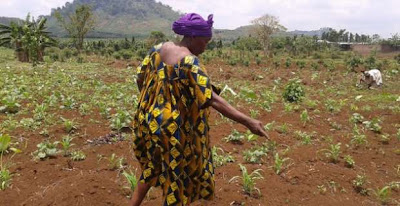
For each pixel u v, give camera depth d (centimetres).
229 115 276
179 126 281
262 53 4544
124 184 423
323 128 734
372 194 450
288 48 4984
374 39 7206
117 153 520
